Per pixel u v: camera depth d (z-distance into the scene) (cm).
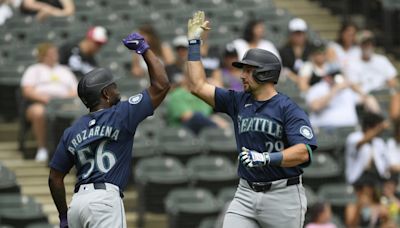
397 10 6669
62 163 2773
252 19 6247
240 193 2838
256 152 2664
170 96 5334
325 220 4666
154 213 4953
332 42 6231
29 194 5031
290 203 2795
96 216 2694
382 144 5262
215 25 6362
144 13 6419
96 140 2723
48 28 6050
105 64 5609
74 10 6438
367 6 6850
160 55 5391
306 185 5153
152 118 5319
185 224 4812
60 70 5244
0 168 4859
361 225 5025
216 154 5162
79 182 2744
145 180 4925
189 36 2925
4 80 5425
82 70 5378
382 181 5219
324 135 5312
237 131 2831
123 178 2742
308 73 5578
